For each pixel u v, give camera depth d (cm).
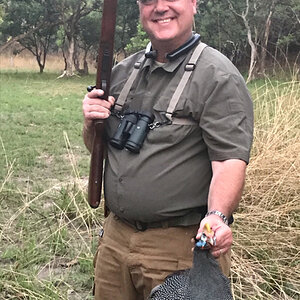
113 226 270
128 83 261
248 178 520
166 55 247
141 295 270
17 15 3241
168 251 251
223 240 215
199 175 245
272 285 422
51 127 1184
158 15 245
